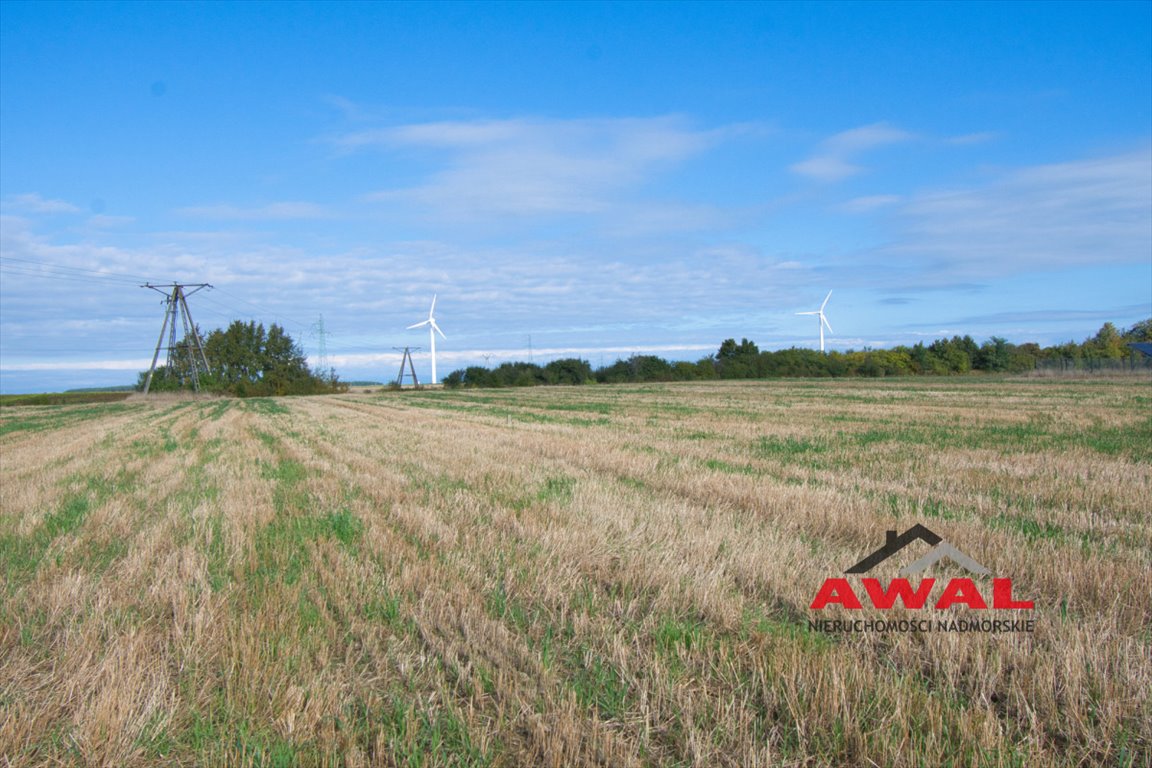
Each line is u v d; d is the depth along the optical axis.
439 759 3.95
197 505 11.48
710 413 31.33
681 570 6.78
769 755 3.80
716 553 7.52
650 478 12.85
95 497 12.32
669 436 20.73
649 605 6.16
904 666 4.79
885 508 9.67
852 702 4.30
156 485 13.92
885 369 97.44
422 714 4.36
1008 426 22.14
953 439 18.69
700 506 10.30
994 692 4.49
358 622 5.76
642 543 7.93
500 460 16.08
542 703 4.44
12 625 6.10
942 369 97.25
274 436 25.39
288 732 4.18
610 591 6.53
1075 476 12.34
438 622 5.71
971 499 10.41
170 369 93.94
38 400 75.94
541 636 5.52
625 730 4.21
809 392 51.16
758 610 5.88
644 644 5.35
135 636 5.62
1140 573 6.35
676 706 4.37
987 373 97.50
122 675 4.85
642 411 33.91
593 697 4.53
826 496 10.45
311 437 24.11
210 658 5.21
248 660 4.98
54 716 4.54
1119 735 3.96
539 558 7.39
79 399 77.81
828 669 4.62
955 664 4.71
